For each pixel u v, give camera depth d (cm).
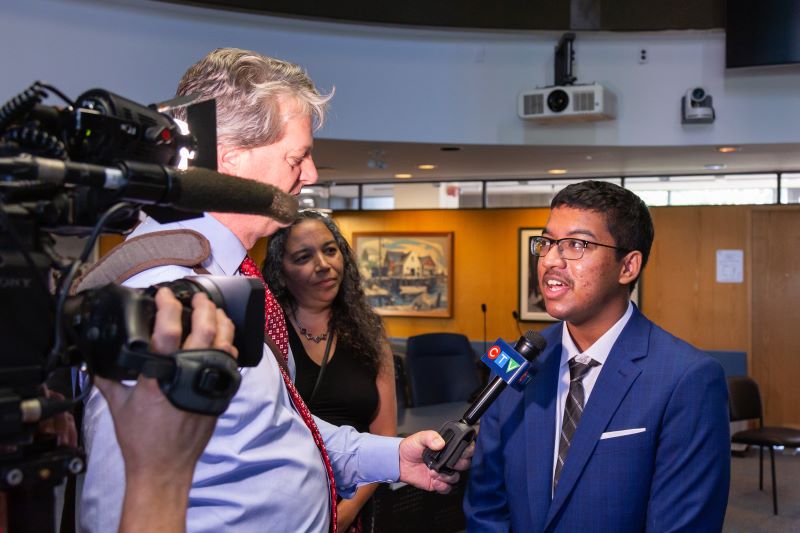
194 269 104
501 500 173
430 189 865
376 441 146
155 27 505
